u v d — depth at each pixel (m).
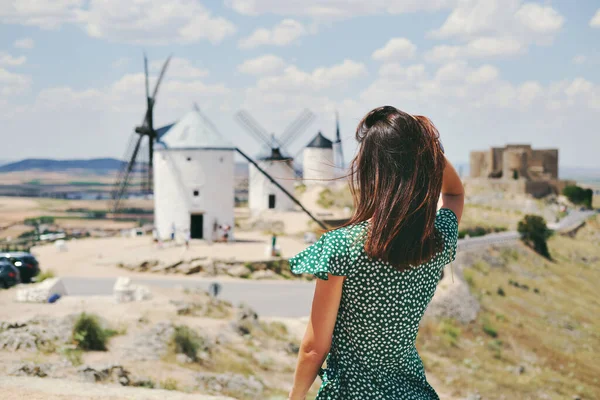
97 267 46.47
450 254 2.67
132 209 194.62
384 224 2.40
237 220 79.38
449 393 26.83
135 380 13.62
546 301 56.66
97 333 16.95
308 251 2.52
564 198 154.00
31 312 21.08
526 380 31.98
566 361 39.09
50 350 15.30
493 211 124.88
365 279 2.44
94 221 181.00
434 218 2.52
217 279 45.81
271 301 37.62
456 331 37.84
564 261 81.44
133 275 45.16
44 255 52.00
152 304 24.31
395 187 2.45
